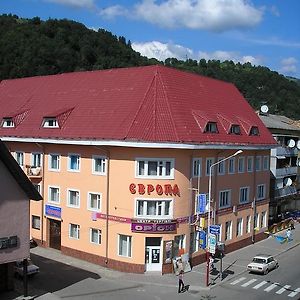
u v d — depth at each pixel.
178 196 38.69
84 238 41.56
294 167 68.75
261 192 52.88
